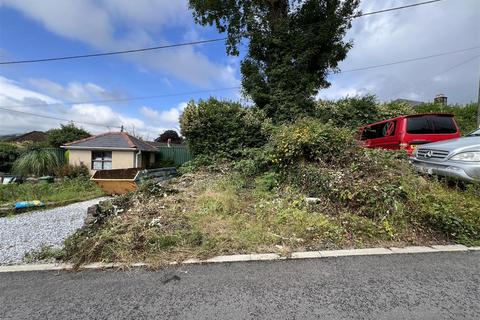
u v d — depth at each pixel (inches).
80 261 123.2
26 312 88.4
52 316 85.7
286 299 90.8
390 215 150.0
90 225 156.0
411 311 83.5
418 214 146.2
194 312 85.2
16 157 738.8
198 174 339.6
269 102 412.5
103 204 182.4
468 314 81.9
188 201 204.7
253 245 134.4
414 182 171.0
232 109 408.5
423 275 105.7
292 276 106.5
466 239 135.6
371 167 193.6
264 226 156.1
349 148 231.6
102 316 84.8
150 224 151.8
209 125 397.7
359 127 417.4
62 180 490.0
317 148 235.0
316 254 125.0
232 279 105.3
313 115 404.2
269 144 301.0
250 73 429.7
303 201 191.3
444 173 183.2
